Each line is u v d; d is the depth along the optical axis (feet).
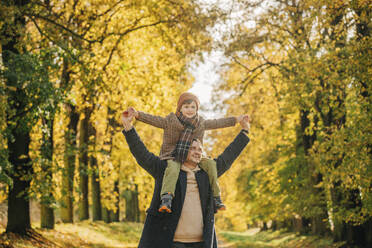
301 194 66.08
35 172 40.78
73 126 59.82
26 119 36.68
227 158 12.69
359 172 38.22
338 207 48.62
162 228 11.34
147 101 53.57
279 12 48.98
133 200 130.11
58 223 63.10
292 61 45.50
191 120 12.09
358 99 40.73
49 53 36.63
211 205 11.91
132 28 50.93
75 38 44.91
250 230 204.03
